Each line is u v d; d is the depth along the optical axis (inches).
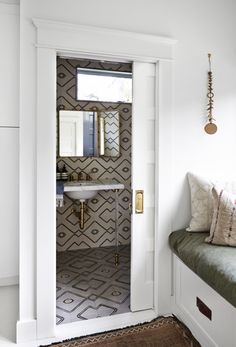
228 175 88.7
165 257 83.0
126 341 71.0
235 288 54.1
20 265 71.1
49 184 71.5
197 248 71.1
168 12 80.6
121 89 137.9
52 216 72.1
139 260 83.3
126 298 92.6
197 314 71.6
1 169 96.5
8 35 93.2
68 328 76.4
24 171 70.2
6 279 100.1
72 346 69.3
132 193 81.7
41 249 71.6
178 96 82.4
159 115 80.2
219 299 62.1
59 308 86.4
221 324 61.5
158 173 81.1
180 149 83.4
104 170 138.8
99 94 134.9
